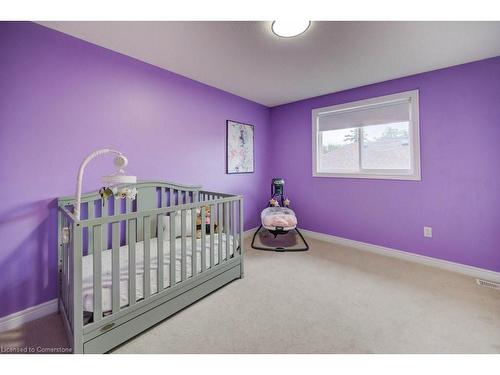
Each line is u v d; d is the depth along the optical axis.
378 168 3.09
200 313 1.78
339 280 2.32
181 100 2.71
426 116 2.62
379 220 3.05
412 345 1.45
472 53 2.17
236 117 3.47
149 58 2.28
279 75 2.70
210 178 3.11
